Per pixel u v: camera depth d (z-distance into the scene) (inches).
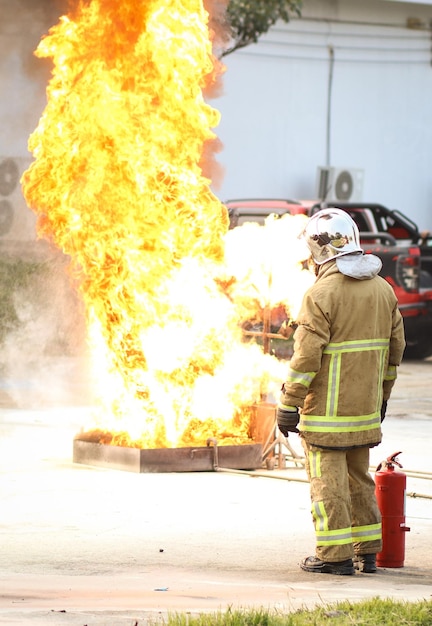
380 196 1657.2
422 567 374.9
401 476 374.9
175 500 467.8
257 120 1550.2
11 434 636.1
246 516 442.3
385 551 372.8
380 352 370.9
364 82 1627.7
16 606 299.1
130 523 427.2
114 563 367.9
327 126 1605.6
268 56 1550.2
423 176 1689.2
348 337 364.8
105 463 535.8
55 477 511.2
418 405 802.8
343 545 359.9
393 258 1046.4
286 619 281.6
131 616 286.8
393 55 1642.5
